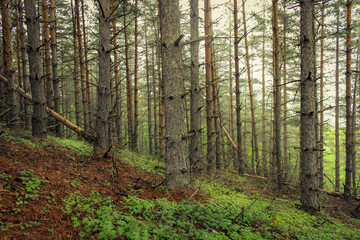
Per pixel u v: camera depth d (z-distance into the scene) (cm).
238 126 1195
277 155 1053
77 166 600
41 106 788
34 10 748
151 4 1346
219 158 1218
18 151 552
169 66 567
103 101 765
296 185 1129
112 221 341
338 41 1570
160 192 548
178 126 577
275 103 1075
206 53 1101
